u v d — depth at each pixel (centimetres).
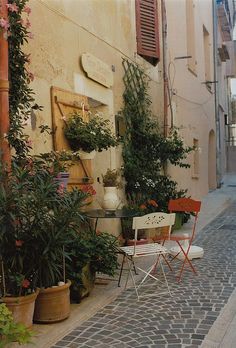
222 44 2153
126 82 887
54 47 619
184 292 529
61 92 623
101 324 432
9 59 491
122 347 378
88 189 585
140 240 718
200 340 390
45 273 422
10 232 390
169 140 974
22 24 508
